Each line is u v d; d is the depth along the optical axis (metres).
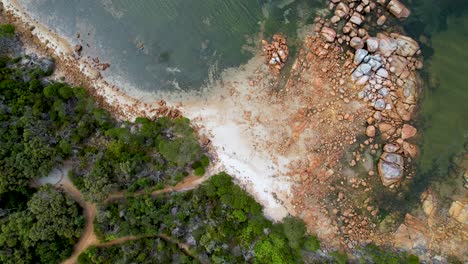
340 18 32.78
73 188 32.62
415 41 32.59
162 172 32.38
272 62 33.22
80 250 32.06
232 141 33.50
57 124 32.53
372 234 32.84
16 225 30.08
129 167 31.17
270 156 33.31
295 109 33.31
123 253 31.52
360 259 32.12
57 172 32.62
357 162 33.03
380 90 32.44
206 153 33.47
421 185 32.88
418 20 32.75
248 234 32.00
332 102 33.09
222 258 31.41
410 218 32.78
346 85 32.97
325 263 31.81
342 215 33.03
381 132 32.81
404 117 32.66
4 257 29.78
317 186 33.16
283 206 33.06
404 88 32.47
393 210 32.94
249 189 33.19
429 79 32.88
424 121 32.91
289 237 31.50
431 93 32.88
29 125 31.34
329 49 32.97
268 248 31.62
